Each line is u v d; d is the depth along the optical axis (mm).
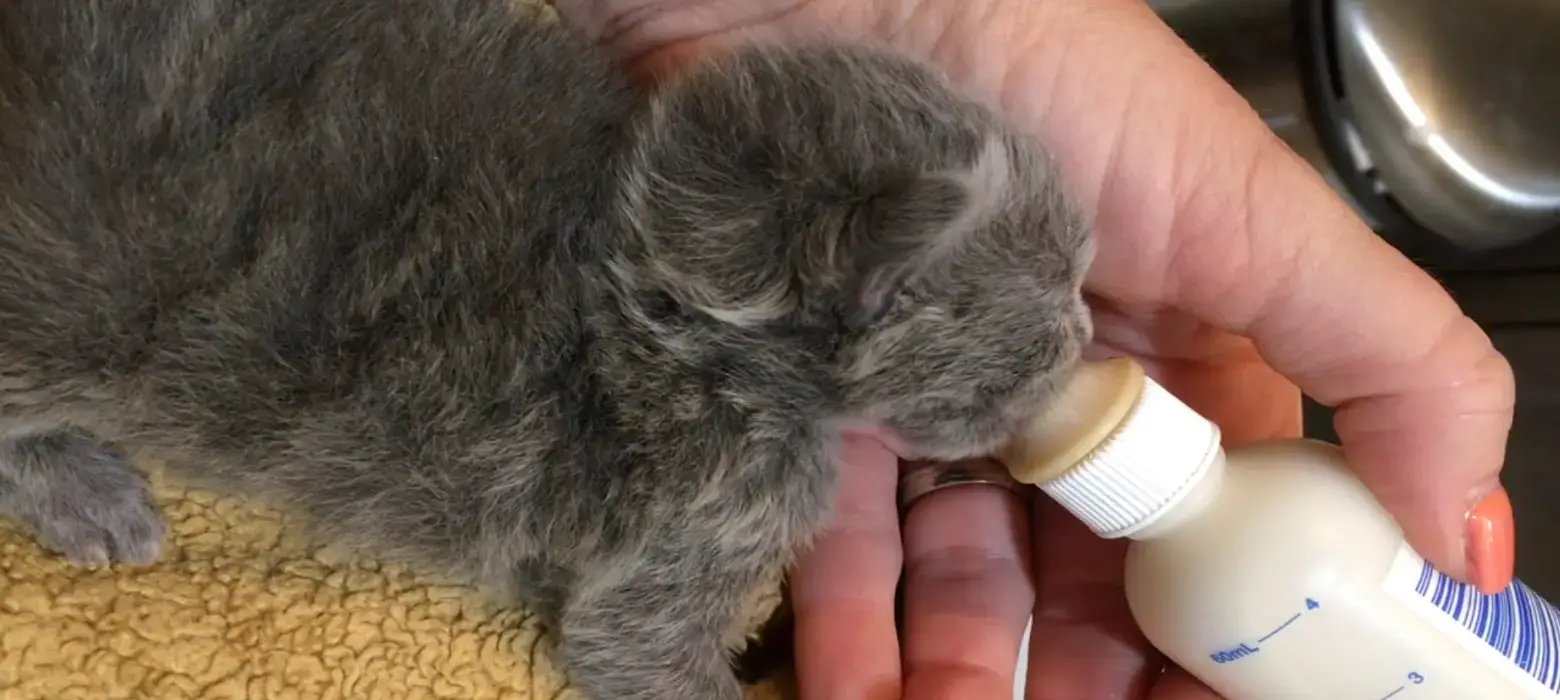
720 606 172
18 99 136
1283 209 165
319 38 145
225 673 170
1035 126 173
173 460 160
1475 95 257
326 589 179
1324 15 265
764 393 152
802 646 191
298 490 158
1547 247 244
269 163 140
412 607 182
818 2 184
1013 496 205
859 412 156
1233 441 200
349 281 142
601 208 150
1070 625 196
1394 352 161
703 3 192
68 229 137
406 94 146
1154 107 168
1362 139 263
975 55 173
